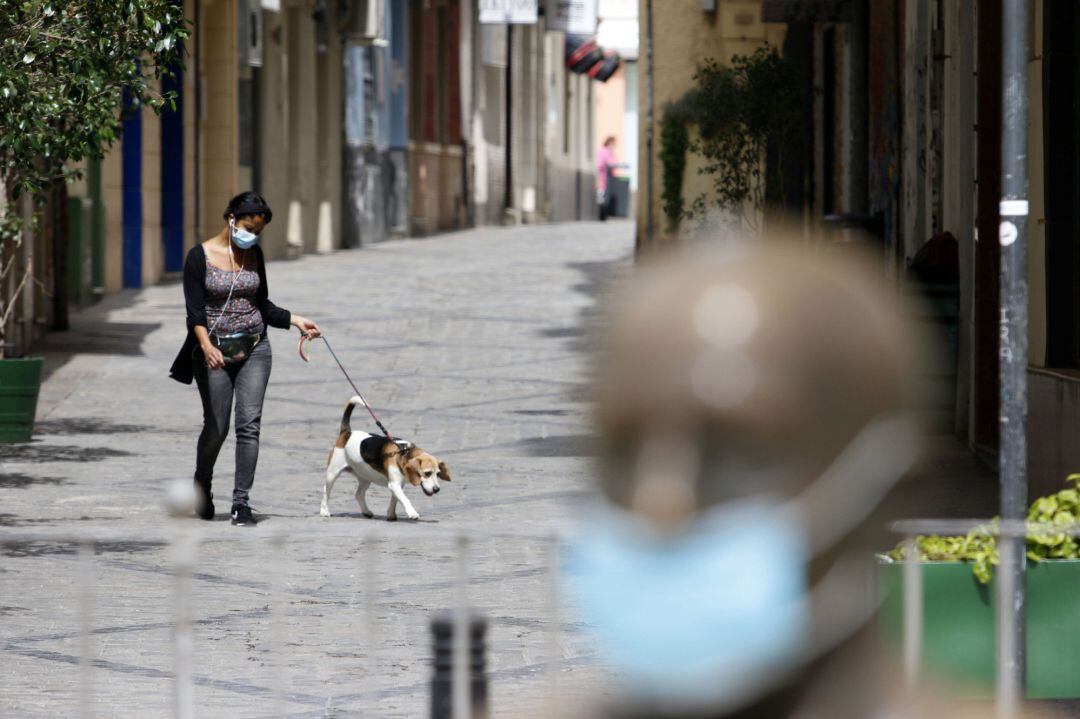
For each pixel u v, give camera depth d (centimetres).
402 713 854
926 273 1817
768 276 117
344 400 2250
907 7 2286
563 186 8075
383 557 1277
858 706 123
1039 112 1509
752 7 3544
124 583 1180
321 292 3638
